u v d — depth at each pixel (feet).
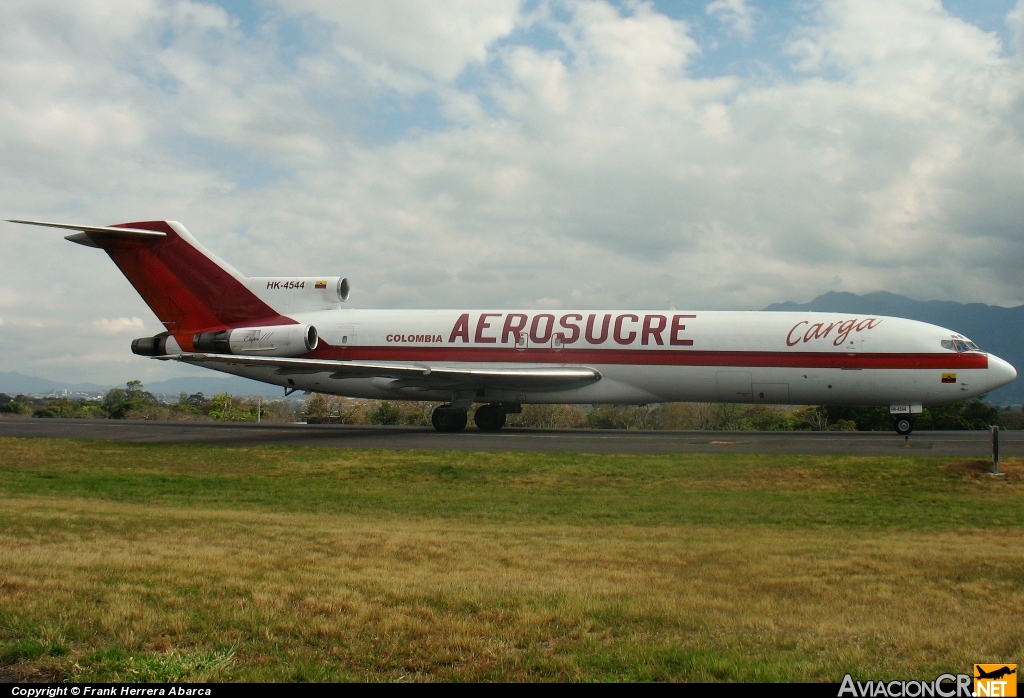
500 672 21.97
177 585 29.78
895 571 34.88
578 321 108.27
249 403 194.18
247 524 47.14
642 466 72.59
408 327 113.60
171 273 119.55
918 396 98.17
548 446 86.74
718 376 102.63
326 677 21.47
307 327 112.37
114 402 192.75
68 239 117.80
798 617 27.27
